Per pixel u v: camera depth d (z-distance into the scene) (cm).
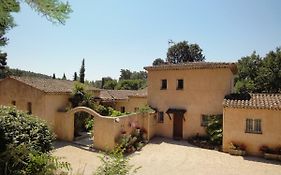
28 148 675
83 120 2322
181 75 2353
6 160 584
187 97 2322
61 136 2128
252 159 1744
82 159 1593
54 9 527
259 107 1823
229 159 1733
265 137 1830
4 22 584
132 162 1602
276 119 1803
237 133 1916
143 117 2252
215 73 2214
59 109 2234
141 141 2083
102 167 634
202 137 2195
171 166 1544
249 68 4656
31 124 1017
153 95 2480
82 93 2386
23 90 2225
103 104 3167
